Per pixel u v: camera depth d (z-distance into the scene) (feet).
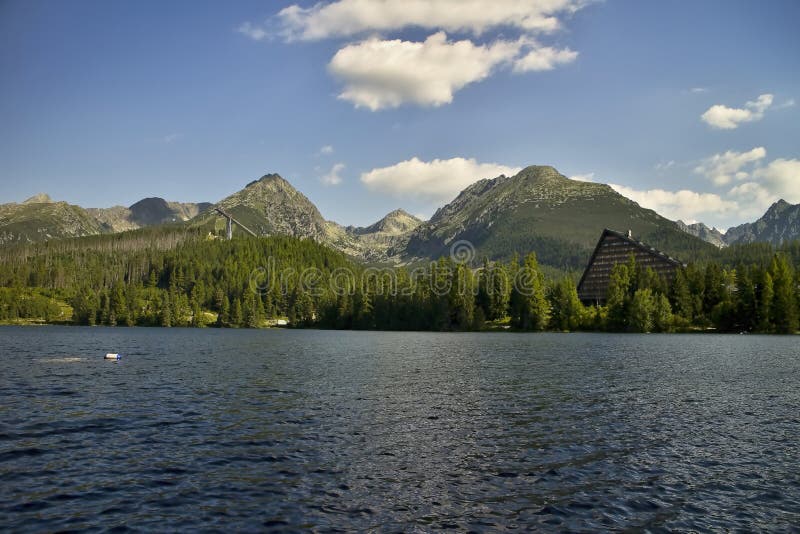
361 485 78.28
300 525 64.59
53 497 72.95
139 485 77.82
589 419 123.03
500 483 79.66
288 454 93.30
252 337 529.45
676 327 563.89
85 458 90.63
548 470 85.71
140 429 110.93
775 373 209.77
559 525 65.51
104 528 63.26
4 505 69.82
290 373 207.21
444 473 83.82
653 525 65.77
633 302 573.74
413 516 67.56
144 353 307.17
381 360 263.90
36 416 123.13
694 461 91.09
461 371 214.90
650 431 111.86
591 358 273.95
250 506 70.23
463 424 116.78
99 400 144.15
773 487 78.95
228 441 101.71
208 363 246.88
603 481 80.89
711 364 243.81
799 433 110.93
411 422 118.42
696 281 593.42
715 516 68.49
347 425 115.03
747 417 126.52
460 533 62.95
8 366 229.04
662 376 199.93
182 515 67.26
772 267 549.54
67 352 309.63
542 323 612.70
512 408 135.54
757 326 536.83
